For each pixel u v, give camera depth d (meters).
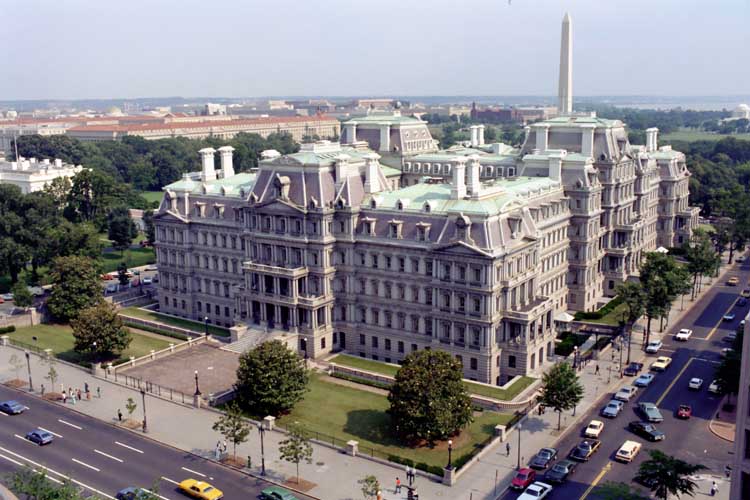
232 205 175.38
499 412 124.19
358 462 107.50
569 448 110.69
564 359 149.00
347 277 154.62
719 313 180.12
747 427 77.25
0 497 90.69
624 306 186.00
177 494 98.69
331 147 164.25
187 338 165.25
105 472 105.19
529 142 196.88
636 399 128.88
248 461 106.00
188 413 125.38
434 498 96.88
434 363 114.81
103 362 147.88
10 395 134.50
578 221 180.38
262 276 158.12
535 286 148.38
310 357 152.62
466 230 135.50
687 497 95.56
